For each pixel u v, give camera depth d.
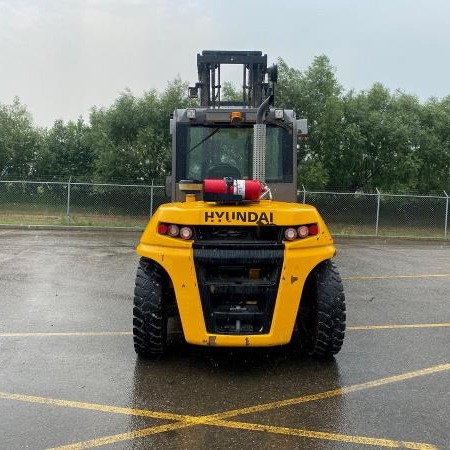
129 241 15.27
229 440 3.48
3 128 28.27
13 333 5.74
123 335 5.73
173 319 6.39
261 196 5.07
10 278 8.91
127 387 4.34
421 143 26.17
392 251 14.90
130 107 24.92
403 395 4.24
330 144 24.70
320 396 4.21
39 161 28.78
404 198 20.52
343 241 18.16
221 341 4.44
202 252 4.48
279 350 5.32
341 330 4.78
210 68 8.41
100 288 8.21
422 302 7.72
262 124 5.48
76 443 3.42
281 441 3.47
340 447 3.40
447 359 5.13
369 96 27.11
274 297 4.49
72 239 15.55
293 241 4.54
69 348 5.27
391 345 5.55
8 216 20.22
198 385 4.40
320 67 25.33
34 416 3.79
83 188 20.14
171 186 6.77
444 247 16.69
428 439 3.52
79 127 30.08
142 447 3.38
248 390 4.32
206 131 6.66
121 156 23.80
